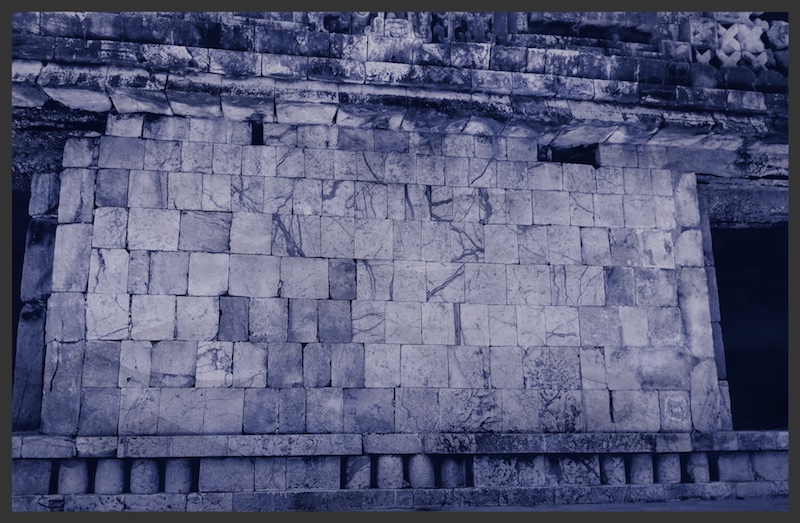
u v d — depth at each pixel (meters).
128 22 8.00
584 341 8.68
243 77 8.07
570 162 9.42
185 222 8.20
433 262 8.59
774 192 10.06
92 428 7.60
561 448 8.18
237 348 8.00
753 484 8.54
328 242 8.42
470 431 8.21
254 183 8.43
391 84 8.31
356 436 7.89
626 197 9.21
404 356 8.28
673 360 8.83
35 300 8.16
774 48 9.63
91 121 8.34
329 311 8.25
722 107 9.02
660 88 8.88
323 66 8.18
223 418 7.82
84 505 7.36
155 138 8.35
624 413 8.56
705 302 9.12
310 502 7.68
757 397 10.27
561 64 8.71
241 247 8.24
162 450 7.54
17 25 7.74
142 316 7.90
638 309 8.89
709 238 9.64
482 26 8.79
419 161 8.84
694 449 8.51
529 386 8.45
